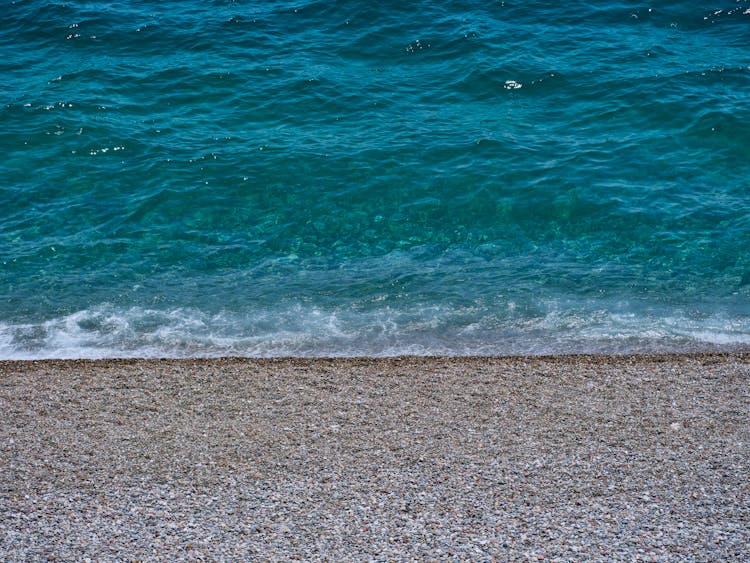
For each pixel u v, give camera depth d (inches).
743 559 398.3
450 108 1002.1
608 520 425.1
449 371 588.7
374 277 737.6
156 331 661.3
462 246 782.5
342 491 448.8
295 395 555.8
